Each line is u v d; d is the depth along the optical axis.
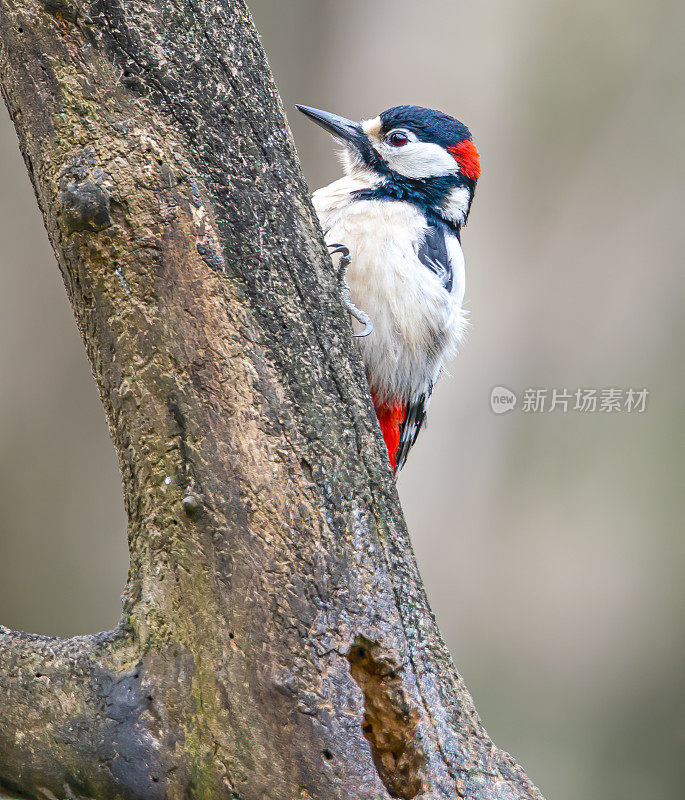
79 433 16.97
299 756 5.21
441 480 16.11
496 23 15.77
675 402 16.06
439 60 16.00
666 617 16.06
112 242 5.34
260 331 5.42
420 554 16.12
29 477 16.77
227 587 5.33
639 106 15.86
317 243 5.72
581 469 16.11
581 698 16.19
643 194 16.03
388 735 5.35
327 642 5.27
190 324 5.36
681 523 15.98
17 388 16.73
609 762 16.17
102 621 16.64
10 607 16.50
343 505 5.43
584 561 16.14
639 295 16.16
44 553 16.70
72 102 5.32
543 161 16.06
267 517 5.32
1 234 16.56
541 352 16.23
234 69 5.51
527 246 16.23
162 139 5.34
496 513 16.17
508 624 16.17
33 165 5.50
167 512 5.42
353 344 5.79
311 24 16.64
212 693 5.32
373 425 5.72
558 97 15.91
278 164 5.62
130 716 5.43
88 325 5.52
